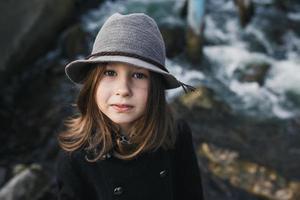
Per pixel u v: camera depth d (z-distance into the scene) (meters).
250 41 5.69
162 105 1.33
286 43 5.74
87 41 4.91
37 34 4.51
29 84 4.30
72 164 1.37
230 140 3.78
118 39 1.20
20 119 3.91
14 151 3.55
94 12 5.76
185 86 1.38
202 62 5.07
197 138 3.74
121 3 6.18
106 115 1.30
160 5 6.20
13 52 4.25
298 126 4.14
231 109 4.27
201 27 4.93
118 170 1.35
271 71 5.10
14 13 4.27
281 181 3.26
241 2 5.77
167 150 1.41
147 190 1.38
